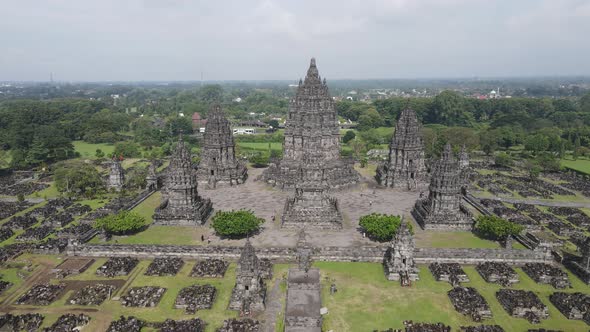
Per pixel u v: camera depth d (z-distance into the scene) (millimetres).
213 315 76000
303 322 65938
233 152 167125
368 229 105562
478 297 80125
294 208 122062
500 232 103875
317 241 108375
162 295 82312
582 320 74375
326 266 94812
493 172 198500
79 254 100375
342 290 84500
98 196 152375
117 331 69938
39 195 155000
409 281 86062
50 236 113312
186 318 75000
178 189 121250
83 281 88125
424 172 159625
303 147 154125
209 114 162000
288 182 153875
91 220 124188
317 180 120625
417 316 75625
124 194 153000
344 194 152000
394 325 73125
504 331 70625
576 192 163125
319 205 121812
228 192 154500
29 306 78625
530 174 179625
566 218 129375
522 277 90500
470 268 94688
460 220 116688
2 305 78938
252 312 76750
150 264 95000
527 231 116250
